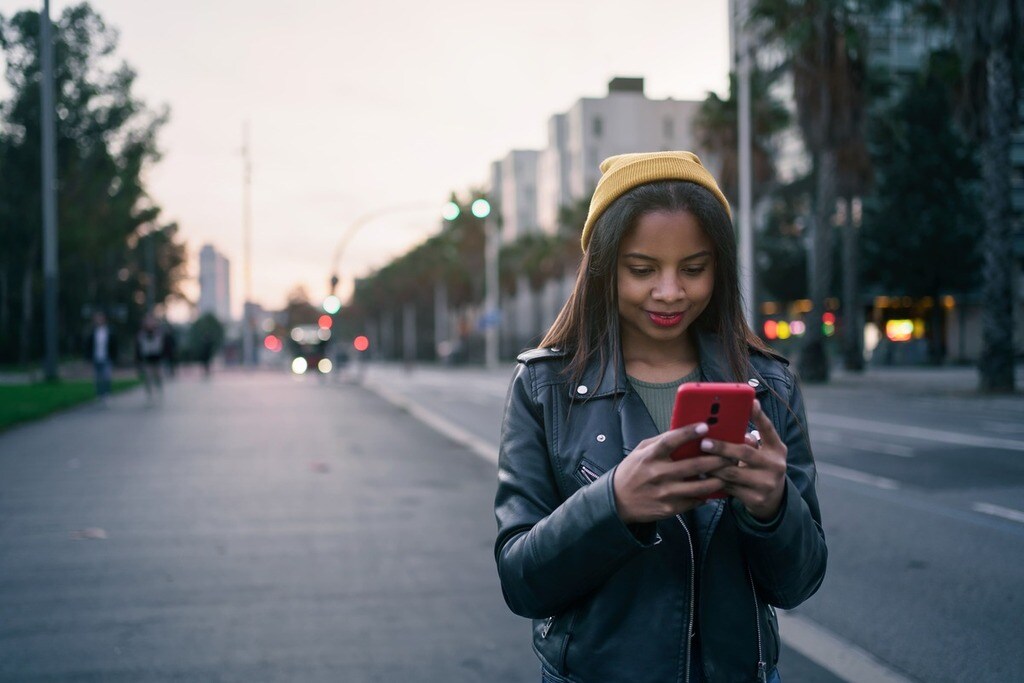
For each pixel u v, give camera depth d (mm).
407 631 4723
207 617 4961
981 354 22859
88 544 6715
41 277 40750
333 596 5367
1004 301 22422
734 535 1512
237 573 5883
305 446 12953
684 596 1494
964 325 50969
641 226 1533
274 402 22500
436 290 100312
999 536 7000
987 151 22203
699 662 1503
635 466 1326
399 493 8984
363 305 145500
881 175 46438
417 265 102312
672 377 1654
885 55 46531
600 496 1345
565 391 1625
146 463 11094
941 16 22594
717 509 1509
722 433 1297
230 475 10141
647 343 1671
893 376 33969
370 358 117625
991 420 16734
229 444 13141
